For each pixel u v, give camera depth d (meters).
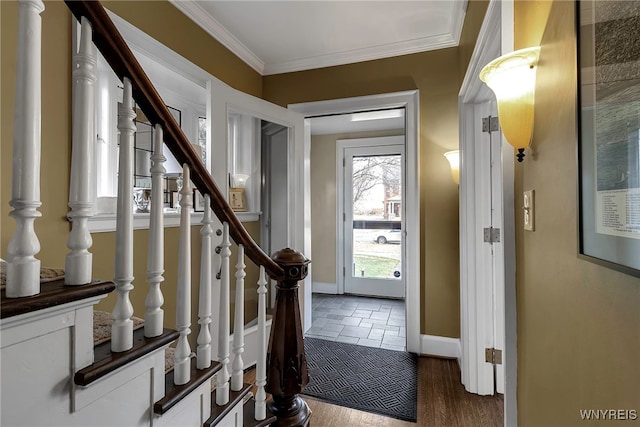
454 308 2.49
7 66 1.19
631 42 0.54
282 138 2.80
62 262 1.38
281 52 2.75
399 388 2.08
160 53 1.90
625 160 0.55
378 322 3.32
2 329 0.54
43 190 1.31
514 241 1.18
